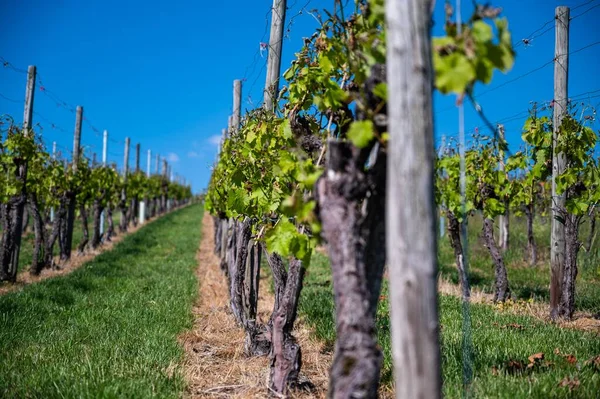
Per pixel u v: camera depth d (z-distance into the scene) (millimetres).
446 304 8211
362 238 2789
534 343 5582
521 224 19719
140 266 13844
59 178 13594
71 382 4430
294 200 3012
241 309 6738
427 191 2080
